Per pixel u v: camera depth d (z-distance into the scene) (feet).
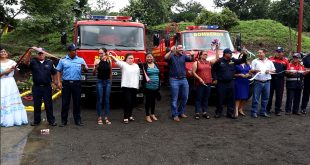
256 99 32.07
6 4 82.53
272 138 25.25
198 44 40.04
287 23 160.97
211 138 25.13
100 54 28.96
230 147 23.03
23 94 41.88
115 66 33.81
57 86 28.63
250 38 108.47
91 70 33.58
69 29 111.96
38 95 28.02
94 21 36.11
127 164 19.79
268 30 114.42
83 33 35.12
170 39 42.78
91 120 30.86
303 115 33.50
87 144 23.50
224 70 30.94
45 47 111.96
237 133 26.58
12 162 19.99
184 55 30.99
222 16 118.93
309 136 25.85
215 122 30.22
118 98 41.75
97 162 20.08
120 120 30.91
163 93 46.44
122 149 22.48
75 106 28.50
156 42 37.45
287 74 32.94
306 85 33.53
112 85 33.83
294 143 24.04
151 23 133.18
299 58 32.86
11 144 23.32
